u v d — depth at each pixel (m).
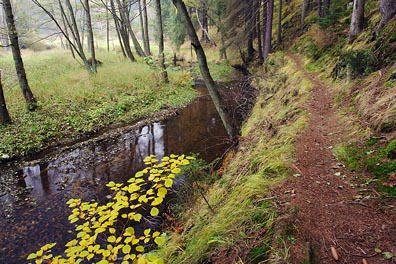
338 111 6.03
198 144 9.23
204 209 4.33
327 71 9.58
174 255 3.48
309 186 3.34
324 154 4.20
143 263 2.63
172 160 3.28
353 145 4.12
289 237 2.39
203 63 6.24
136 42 21.20
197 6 22.09
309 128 5.34
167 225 5.07
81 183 7.10
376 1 10.77
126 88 14.73
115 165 8.05
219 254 2.67
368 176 3.29
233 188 4.33
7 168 7.82
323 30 13.00
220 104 6.83
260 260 2.28
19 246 4.98
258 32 21.38
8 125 9.61
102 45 39.94
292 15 23.27
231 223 3.01
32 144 8.92
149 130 10.92
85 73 16.16
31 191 6.77
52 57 23.06
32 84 13.42
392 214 2.58
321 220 2.67
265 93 11.63
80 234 3.01
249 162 5.03
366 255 2.21
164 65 16.83
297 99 7.68
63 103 11.88
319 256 2.25
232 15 22.16
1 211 5.99
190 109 13.88
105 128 10.98
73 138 9.86
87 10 16.66
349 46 9.53
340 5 15.22
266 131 6.52
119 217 5.59
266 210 2.89
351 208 2.81
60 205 6.19
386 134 3.91
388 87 4.90
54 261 2.84
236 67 24.28
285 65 14.77
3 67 18.86
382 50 6.48
